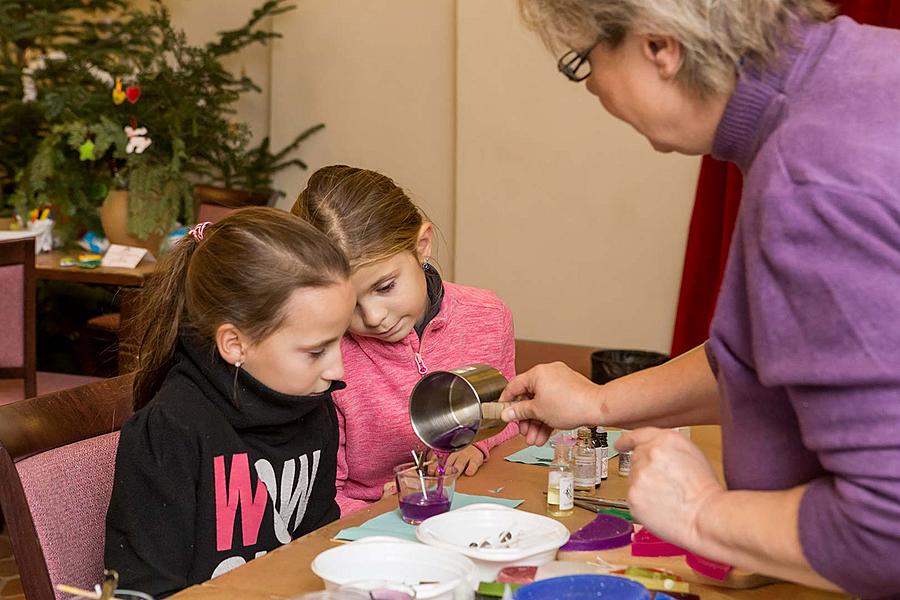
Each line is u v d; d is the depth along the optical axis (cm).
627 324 407
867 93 93
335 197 179
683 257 391
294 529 170
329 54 485
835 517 91
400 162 473
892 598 95
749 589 120
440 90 458
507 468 174
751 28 97
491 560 121
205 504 153
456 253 441
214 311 152
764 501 99
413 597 106
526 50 412
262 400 156
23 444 149
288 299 149
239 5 511
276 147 504
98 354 458
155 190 421
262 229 152
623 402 139
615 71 106
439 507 143
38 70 436
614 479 169
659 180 393
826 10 103
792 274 90
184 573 148
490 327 213
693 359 138
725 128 102
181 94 445
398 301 183
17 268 298
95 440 158
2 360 299
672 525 103
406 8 462
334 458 178
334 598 106
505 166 423
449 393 149
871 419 87
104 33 481
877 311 86
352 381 197
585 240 411
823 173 90
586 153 406
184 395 154
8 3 437
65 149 431
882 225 87
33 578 142
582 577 109
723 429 108
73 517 151
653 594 115
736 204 351
